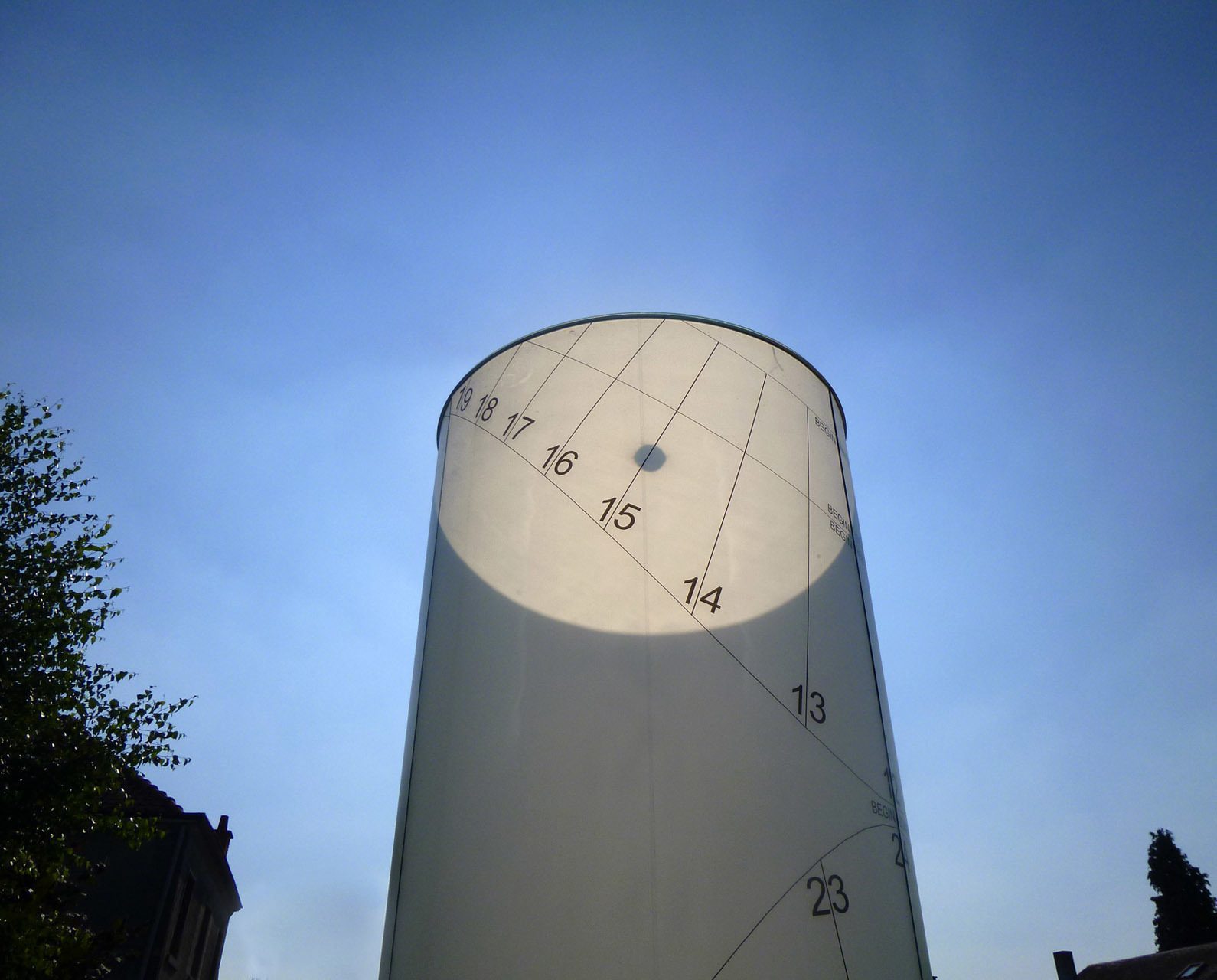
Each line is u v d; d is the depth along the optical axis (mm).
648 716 7992
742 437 9531
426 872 8180
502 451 9891
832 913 7680
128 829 13742
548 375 10086
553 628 8562
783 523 9281
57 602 13641
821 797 8117
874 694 9352
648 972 7094
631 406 9539
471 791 8188
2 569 13336
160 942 20266
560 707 8172
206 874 24438
